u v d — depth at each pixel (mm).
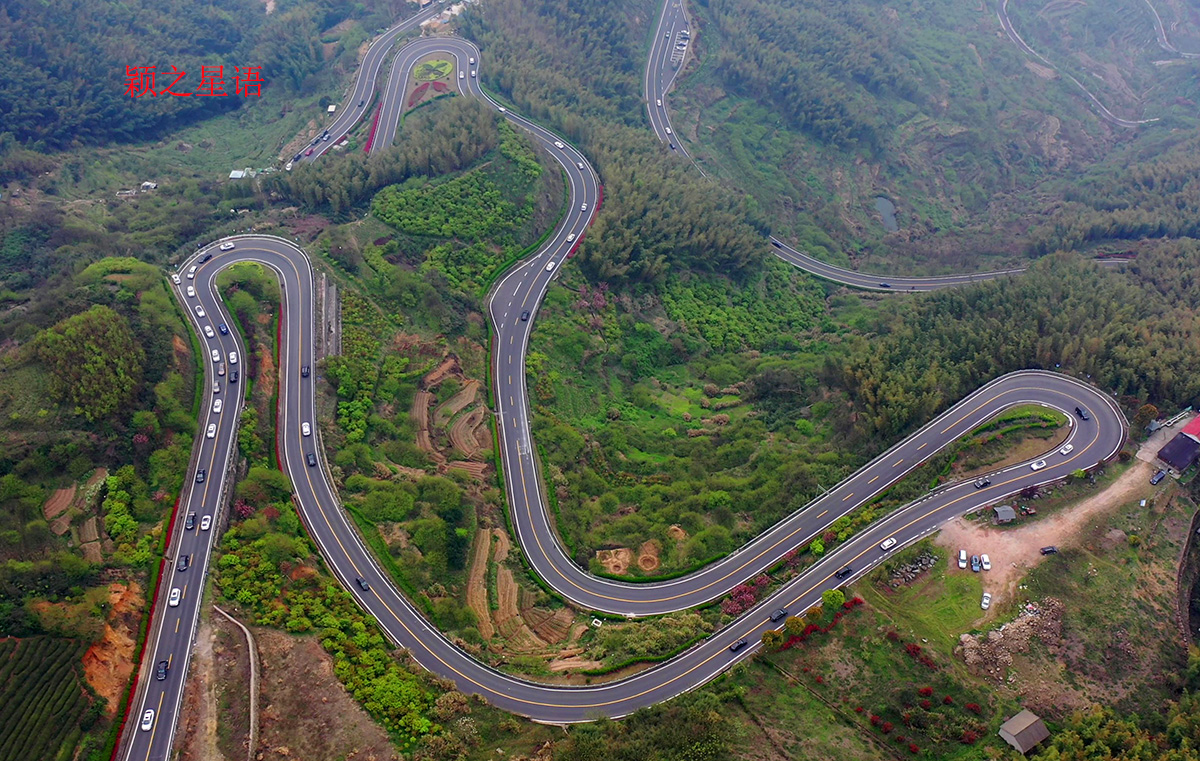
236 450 116938
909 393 134000
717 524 125000
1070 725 95750
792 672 103188
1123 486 120812
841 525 119688
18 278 153750
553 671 103500
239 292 135500
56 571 96062
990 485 121812
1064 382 135750
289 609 100312
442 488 120688
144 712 90062
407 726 91188
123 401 112875
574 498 129500
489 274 160375
